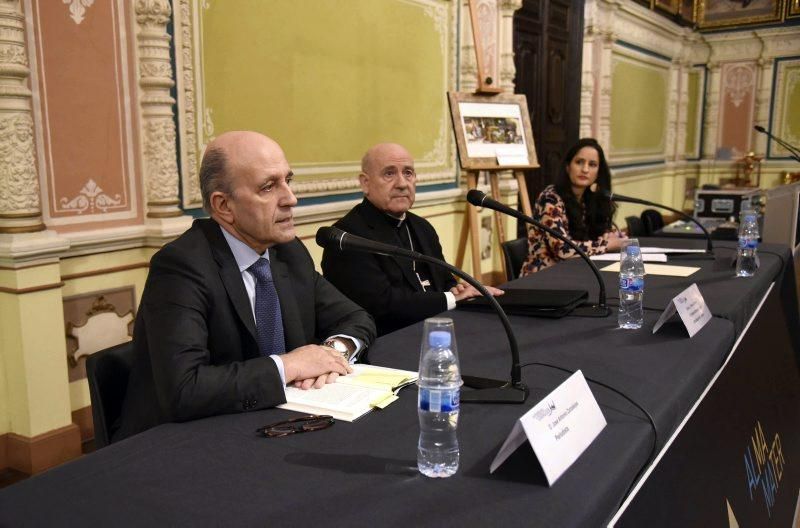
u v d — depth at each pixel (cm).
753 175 1028
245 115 351
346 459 112
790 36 970
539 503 97
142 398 153
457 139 420
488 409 133
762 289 260
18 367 261
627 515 117
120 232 290
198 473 108
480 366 160
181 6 309
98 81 282
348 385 145
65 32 269
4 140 247
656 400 138
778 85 995
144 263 307
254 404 135
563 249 332
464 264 557
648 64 927
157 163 301
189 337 144
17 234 252
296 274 186
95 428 158
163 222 302
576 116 741
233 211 161
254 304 171
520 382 143
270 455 114
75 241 274
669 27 941
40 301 260
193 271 154
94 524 94
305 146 392
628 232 456
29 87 258
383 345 181
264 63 359
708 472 160
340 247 161
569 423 114
